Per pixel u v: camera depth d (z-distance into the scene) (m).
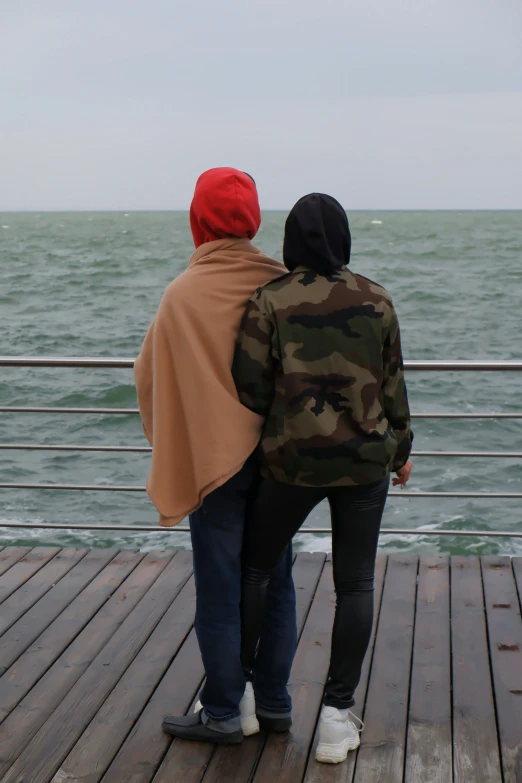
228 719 2.36
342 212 2.05
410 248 68.38
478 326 24.52
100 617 3.21
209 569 2.22
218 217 2.11
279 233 95.25
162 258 55.38
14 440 11.79
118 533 7.85
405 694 2.65
